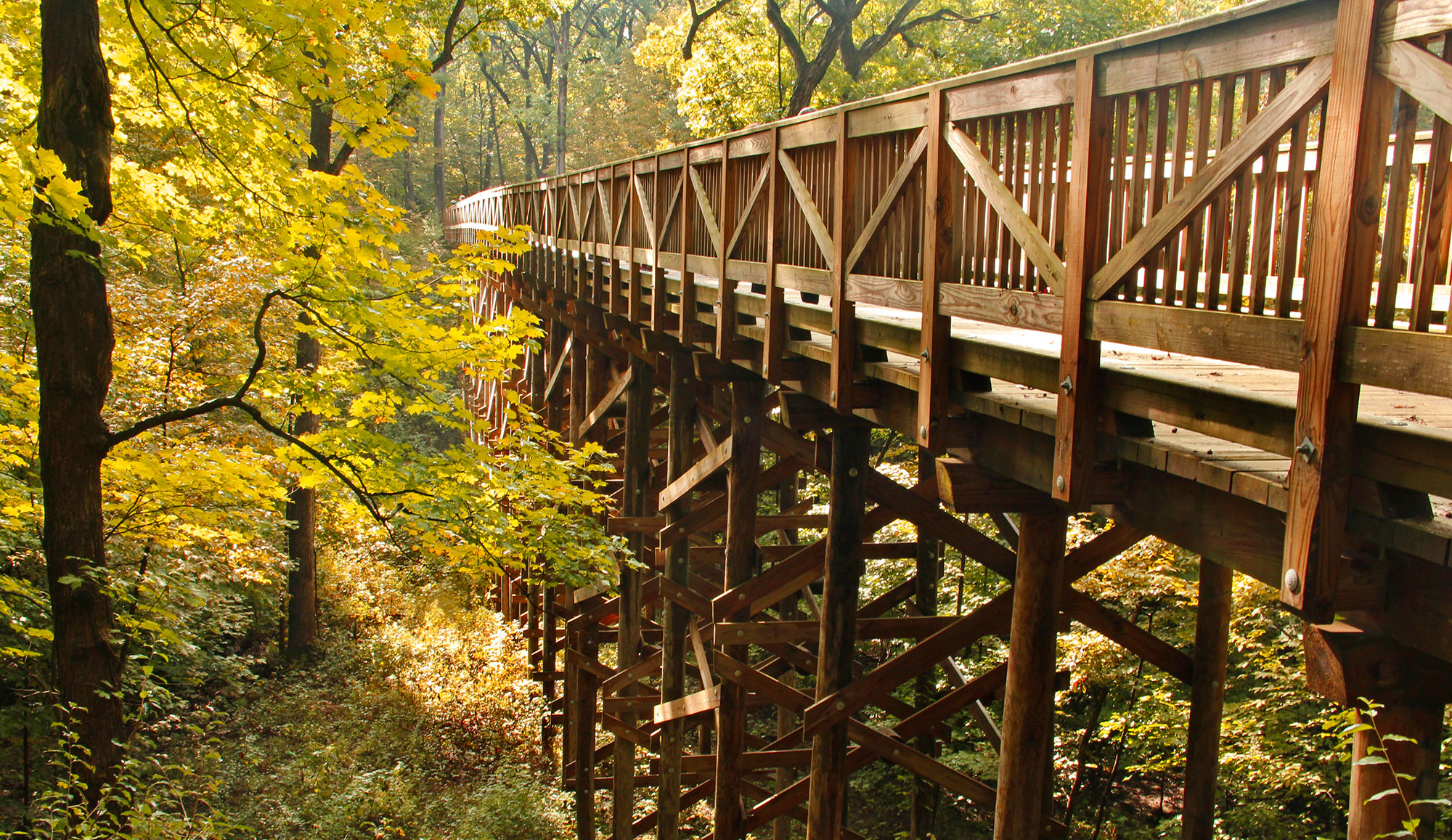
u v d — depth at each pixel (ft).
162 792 15.47
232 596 36.52
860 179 12.74
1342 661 6.74
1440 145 5.42
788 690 18.70
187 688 36.96
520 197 44.50
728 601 18.85
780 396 17.78
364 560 56.08
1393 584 6.49
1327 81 5.82
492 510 18.33
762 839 34.55
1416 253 5.60
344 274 16.57
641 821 29.76
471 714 39.93
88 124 13.91
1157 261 7.54
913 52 61.77
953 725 34.17
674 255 20.63
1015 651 11.46
